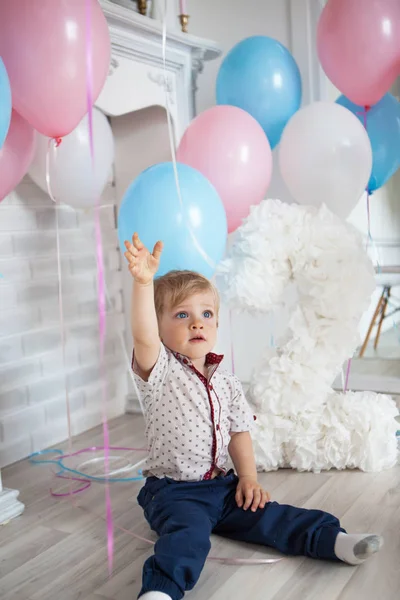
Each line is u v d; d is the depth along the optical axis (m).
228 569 1.43
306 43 2.84
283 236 1.98
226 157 2.00
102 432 2.53
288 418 2.02
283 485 1.89
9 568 1.48
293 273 2.02
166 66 2.52
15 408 2.24
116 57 2.26
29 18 1.53
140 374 1.55
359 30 2.02
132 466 2.11
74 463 2.20
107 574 1.43
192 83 2.68
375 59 2.05
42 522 1.73
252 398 2.07
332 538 1.43
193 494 1.54
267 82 2.23
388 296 3.89
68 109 1.64
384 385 2.93
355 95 2.17
